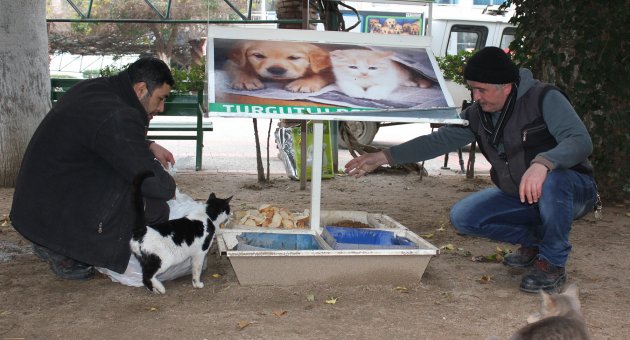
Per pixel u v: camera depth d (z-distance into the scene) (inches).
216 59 174.1
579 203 168.4
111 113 155.5
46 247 160.1
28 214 160.2
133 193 154.2
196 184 331.6
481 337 141.3
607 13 277.1
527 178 149.3
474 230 181.3
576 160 153.6
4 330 141.9
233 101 159.8
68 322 146.7
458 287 174.1
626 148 288.0
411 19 603.8
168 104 369.7
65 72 796.0
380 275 171.0
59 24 832.9
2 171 310.5
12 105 308.3
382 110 163.6
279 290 165.8
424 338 140.3
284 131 362.6
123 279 169.2
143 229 156.3
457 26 581.6
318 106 162.7
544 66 290.4
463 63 482.3
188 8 812.6
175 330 142.5
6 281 174.2
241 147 493.7
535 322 107.5
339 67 178.9
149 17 818.8
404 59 186.5
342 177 363.6
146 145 158.4
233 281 173.9
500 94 162.4
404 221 258.1
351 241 181.3
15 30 304.5
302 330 143.2
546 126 162.4
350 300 161.2
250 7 350.0
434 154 183.6
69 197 160.6
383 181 353.4
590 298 167.5
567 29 281.1
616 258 206.7
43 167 160.2
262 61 176.1
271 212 196.2
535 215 177.2
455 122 164.6
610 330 146.2
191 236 161.6
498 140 168.9
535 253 190.1
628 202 293.7
